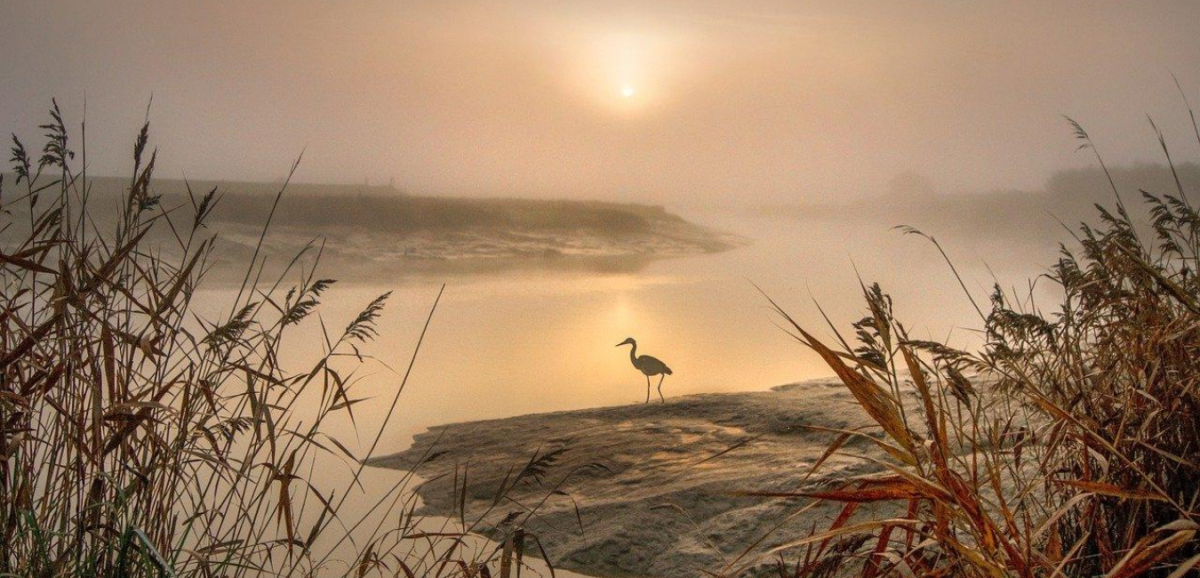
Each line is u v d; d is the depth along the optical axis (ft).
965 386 7.22
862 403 6.49
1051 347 9.30
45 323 7.77
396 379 25.36
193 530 12.25
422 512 14.99
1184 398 8.05
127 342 7.93
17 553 7.72
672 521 13.93
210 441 8.16
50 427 9.25
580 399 23.40
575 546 13.37
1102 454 7.70
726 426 19.35
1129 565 5.64
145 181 8.27
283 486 8.53
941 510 6.40
